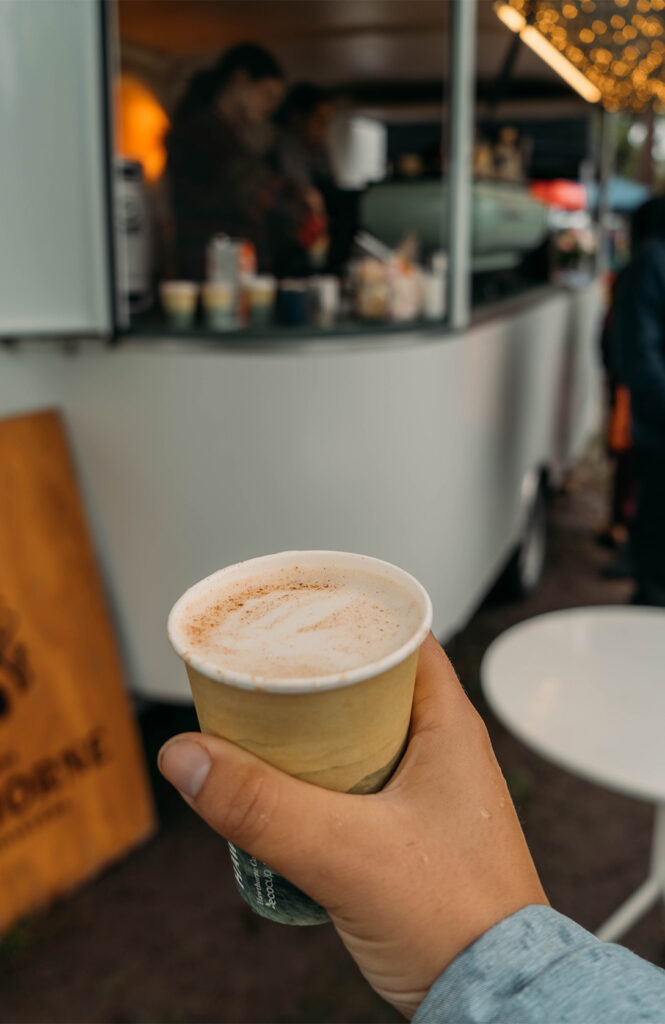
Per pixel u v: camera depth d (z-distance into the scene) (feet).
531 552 14.58
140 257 8.93
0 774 7.12
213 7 10.69
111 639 8.20
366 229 11.70
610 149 21.09
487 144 12.73
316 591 2.30
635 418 11.01
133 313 8.88
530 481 13.84
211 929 7.32
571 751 5.20
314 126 11.80
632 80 12.30
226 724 1.86
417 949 1.90
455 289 9.16
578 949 1.82
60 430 8.09
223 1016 6.48
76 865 7.64
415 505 8.59
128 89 11.80
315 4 10.57
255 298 9.04
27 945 7.02
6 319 6.96
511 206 13.04
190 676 1.91
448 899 1.91
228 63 10.50
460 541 9.82
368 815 1.90
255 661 1.91
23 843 7.24
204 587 2.29
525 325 12.70
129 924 7.35
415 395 8.35
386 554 8.43
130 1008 6.54
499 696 5.93
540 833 8.63
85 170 7.22
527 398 13.19
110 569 8.43
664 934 7.25
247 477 7.91
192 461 7.93
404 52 12.92
